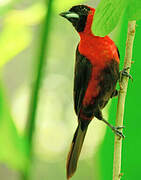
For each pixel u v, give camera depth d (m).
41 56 3.36
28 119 3.35
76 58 3.53
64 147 3.87
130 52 3.37
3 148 3.33
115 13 2.74
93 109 3.53
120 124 3.36
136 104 3.37
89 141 3.73
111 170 3.35
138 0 2.68
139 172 3.36
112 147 3.35
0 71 3.40
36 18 3.41
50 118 3.79
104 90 3.52
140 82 3.37
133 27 3.37
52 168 3.91
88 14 3.49
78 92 3.53
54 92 3.78
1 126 3.34
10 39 3.41
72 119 3.84
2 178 3.79
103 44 3.50
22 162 3.33
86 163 3.87
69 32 3.64
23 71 3.73
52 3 3.36
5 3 3.38
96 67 3.51
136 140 3.36
